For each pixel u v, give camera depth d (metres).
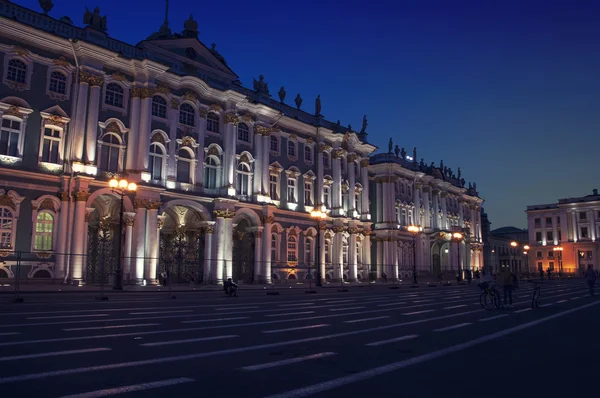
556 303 24.89
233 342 11.16
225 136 43.25
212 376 7.79
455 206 83.88
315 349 10.38
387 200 65.00
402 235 67.06
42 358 8.93
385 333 12.96
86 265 34.03
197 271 40.62
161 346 10.45
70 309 18.30
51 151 33.53
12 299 22.27
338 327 14.12
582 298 29.14
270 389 7.04
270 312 18.62
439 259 76.62
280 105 49.97
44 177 32.81
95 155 34.97
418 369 8.53
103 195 35.88
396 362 9.09
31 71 33.09
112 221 37.62
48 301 21.95
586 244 106.75
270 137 48.25
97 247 36.78
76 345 10.35
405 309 20.58
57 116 33.50
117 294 27.98
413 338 12.11
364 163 59.44
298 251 49.78
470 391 7.10
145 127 37.28
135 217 36.41
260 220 45.62
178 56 41.69
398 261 65.69
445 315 18.08
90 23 36.22
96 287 31.33
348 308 20.86
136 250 35.94
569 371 8.50
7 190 31.47
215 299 26.06
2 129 31.69
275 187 48.34
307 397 6.65
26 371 7.88
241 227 47.16
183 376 7.76
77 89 34.66
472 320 16.42
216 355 9.55
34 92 33.06
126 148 36.84
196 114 41.62
